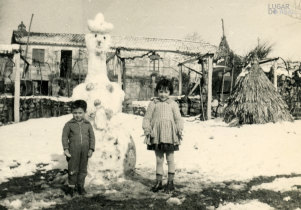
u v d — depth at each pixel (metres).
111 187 4.78
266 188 4.90
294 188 4.87
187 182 5.24
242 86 11.99
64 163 6.30
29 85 18.86
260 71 11.98
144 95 26.22
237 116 11.88
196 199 4.34
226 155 7.27
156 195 4.52
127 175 5.24
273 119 11.33
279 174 5.78
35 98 15.84
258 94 11.58
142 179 5.31
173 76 26.56
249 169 6.12
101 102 5.14
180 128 4.81
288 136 9.16
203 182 5.25
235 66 17.08
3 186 4.90
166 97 5.00
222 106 15.23
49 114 16.27
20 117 14.88
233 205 4.09
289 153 7.34
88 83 5.31
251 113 11.45
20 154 7.07
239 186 4.98
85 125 4.68
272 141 8.62
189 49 26.23
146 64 26.55
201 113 15.52
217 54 19.06
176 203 4.17
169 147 4.68
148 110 4.96
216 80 19.50
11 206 3.98
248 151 7.59
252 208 3.98
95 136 5.01
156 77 26.42
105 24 5.52
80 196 4.39
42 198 4.32
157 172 4.80
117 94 5.38
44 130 10.81
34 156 6.89
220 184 5.13
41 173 5.66
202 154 7.38
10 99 14.47
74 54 28.14
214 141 8.77
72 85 26.56
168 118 4.81
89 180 4.89
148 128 4.89
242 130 10.32
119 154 5.10
